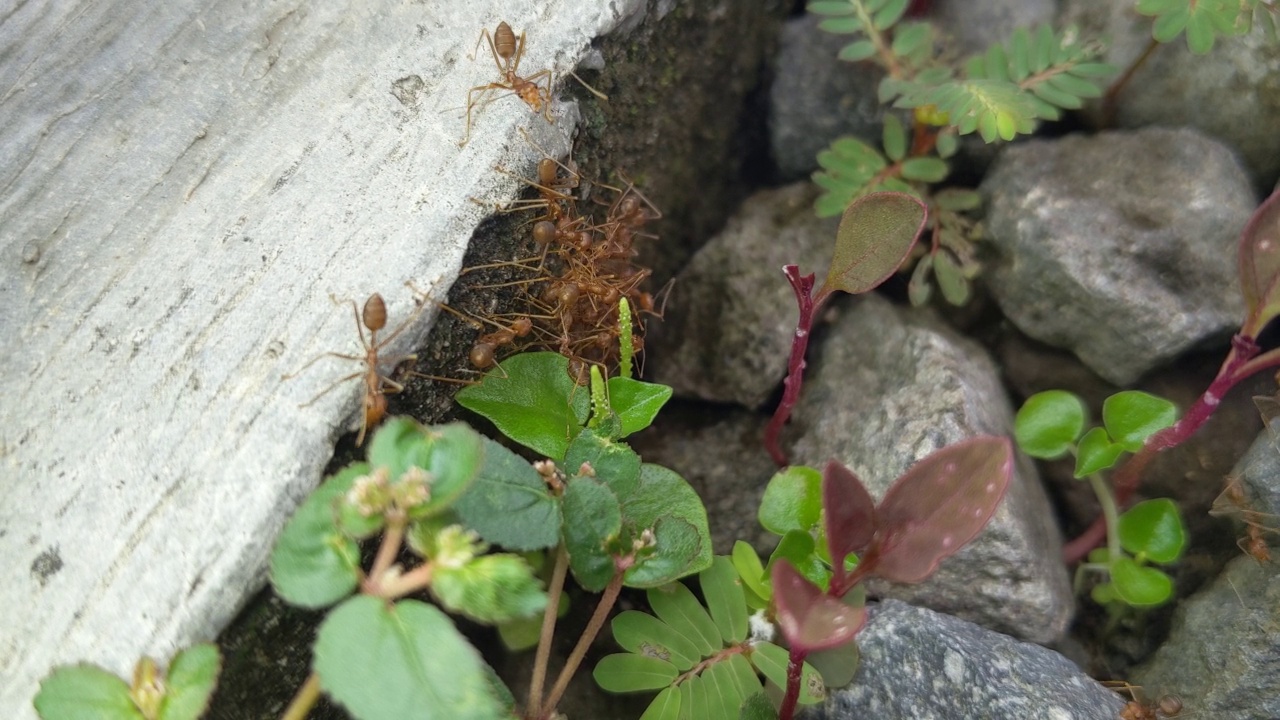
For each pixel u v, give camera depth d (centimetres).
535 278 8
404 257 7
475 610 5
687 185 10
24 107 7
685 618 8
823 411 9
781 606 6
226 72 8
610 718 8
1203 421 7
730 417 10
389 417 7
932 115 10
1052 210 9
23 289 7
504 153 7
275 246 7
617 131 9
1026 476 9
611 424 7
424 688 5
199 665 6
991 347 10
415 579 5
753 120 11
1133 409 8
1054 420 8
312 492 6
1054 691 7
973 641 7
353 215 7
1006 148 10
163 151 7
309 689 6
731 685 7
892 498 6
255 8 8
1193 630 8
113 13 8
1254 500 8
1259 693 7
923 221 7
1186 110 10
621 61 9
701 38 10
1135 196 9
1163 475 9
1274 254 7
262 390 6
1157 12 9
